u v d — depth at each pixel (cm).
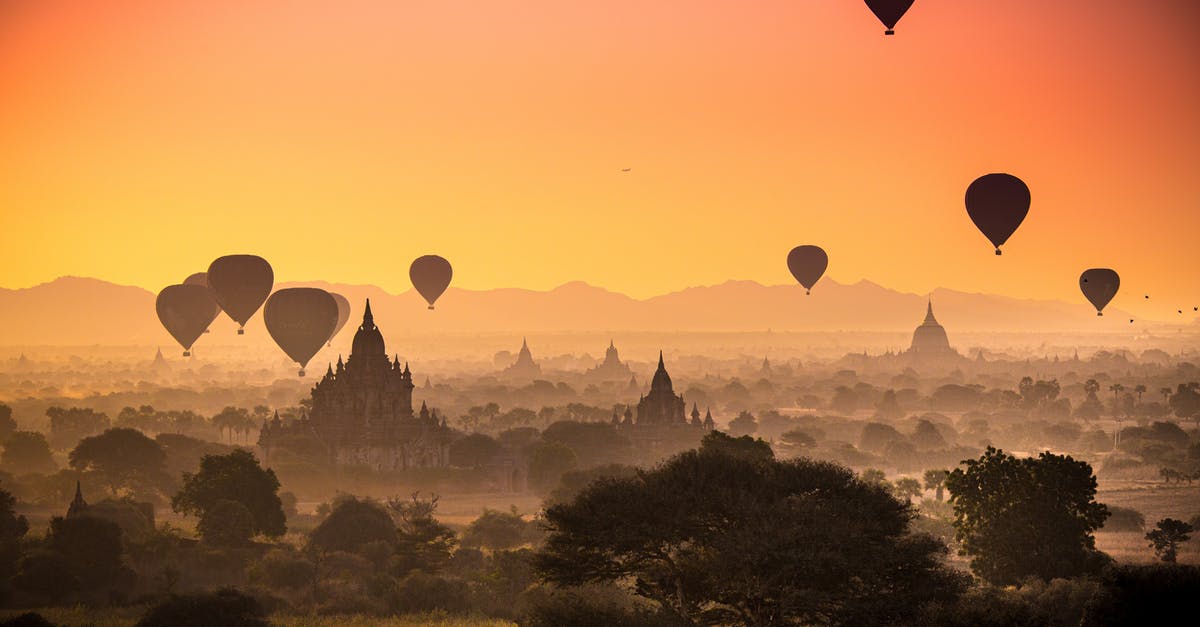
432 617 12750
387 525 16312
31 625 11919
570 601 7681
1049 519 13225
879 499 7844
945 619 7144
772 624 7231
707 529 7481
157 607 11794
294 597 13675
